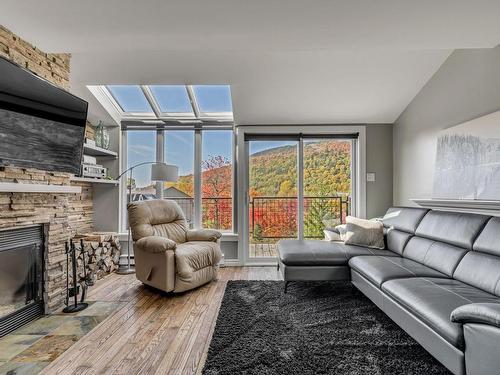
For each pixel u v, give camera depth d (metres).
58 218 2.59
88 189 4.13
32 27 2.00
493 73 2.35
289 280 2.87
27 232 2.30
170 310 2.54
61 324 2.27
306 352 1.85
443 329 1.45
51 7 1.77
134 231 3.21
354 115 3.96
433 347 1.57
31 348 1.92
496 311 1.20
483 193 2.40
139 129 4.34
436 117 3.12
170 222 3.66
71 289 2.73
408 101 3.64
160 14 1.86
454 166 2.75
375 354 1.83
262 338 2.03
